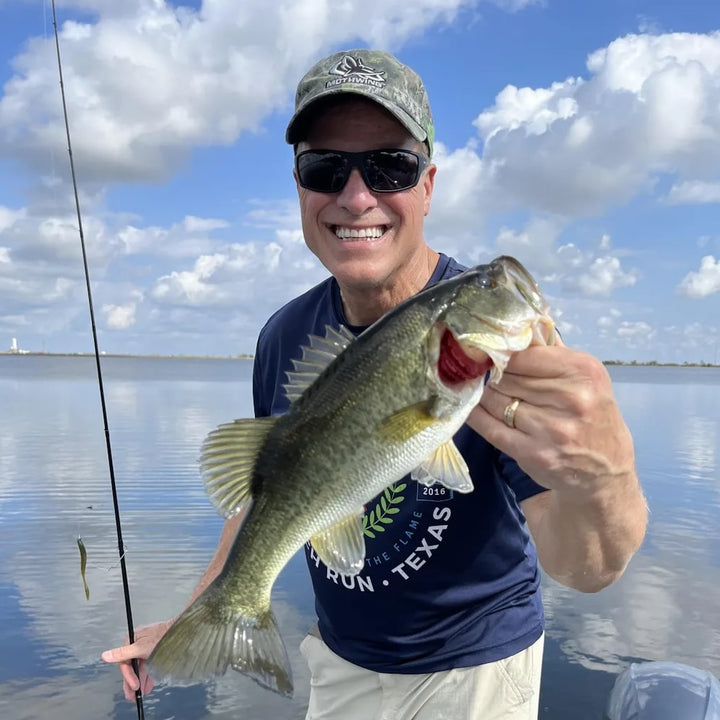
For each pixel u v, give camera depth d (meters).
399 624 0.77
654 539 2.28
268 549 0.62
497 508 0.74
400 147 0.75
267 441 0.62
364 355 0.59
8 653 1.46
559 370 0.52
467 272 0.57
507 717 0.75
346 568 0.59
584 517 0.55
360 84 0.73
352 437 0.59
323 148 0.76
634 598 1.75
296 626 1.56
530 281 0.55
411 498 0.73
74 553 2.08
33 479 3.12
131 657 0.85
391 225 0.77
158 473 3.26
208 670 0.62
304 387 0.64
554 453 0.52
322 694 0.87
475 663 0.76
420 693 0.78
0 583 1.83
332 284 0.88
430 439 0.57
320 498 0.60
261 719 1.26
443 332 0.56
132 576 1.89
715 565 2.02
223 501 0.64
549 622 1.62
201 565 1.98
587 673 1.38
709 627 1.58
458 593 0.75
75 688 1.34
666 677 0.96
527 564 0.79
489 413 0.54
